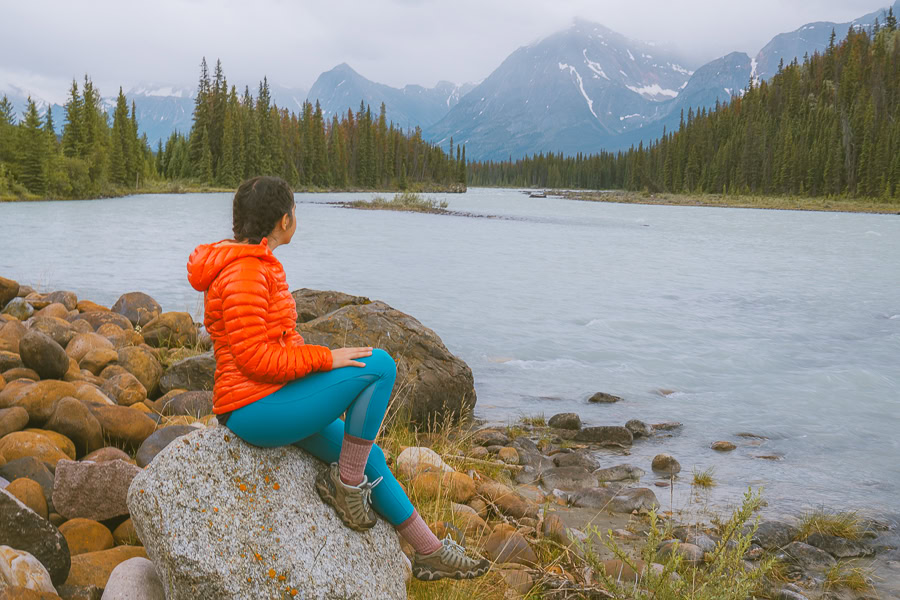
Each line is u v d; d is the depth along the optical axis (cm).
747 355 1141
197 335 991
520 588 389
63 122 8106
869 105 13175
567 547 456
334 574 264
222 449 264
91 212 4503
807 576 468
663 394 933
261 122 11619
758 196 12925
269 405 255
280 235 263
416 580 355
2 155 6506
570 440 763
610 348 1169
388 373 266
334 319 790
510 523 498
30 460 412
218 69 11062
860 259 2683
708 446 745
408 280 1828
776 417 844
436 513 446
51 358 623
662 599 343
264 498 263
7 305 1020
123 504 376
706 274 2158
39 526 290
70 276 1691
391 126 14988
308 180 12781
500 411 848
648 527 529
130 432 511
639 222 5288
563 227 4341
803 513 569
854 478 657
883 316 1503
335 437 283
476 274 1992
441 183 16250
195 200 6688
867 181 11625
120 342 878
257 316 247
